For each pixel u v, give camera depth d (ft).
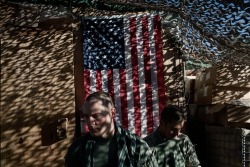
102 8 18.24
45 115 17.39
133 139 7.32
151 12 19.24
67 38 18.11
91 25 18.67
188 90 23.45
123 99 18.40
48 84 17.60
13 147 16.96
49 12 18.12
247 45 16.60
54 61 17.83
